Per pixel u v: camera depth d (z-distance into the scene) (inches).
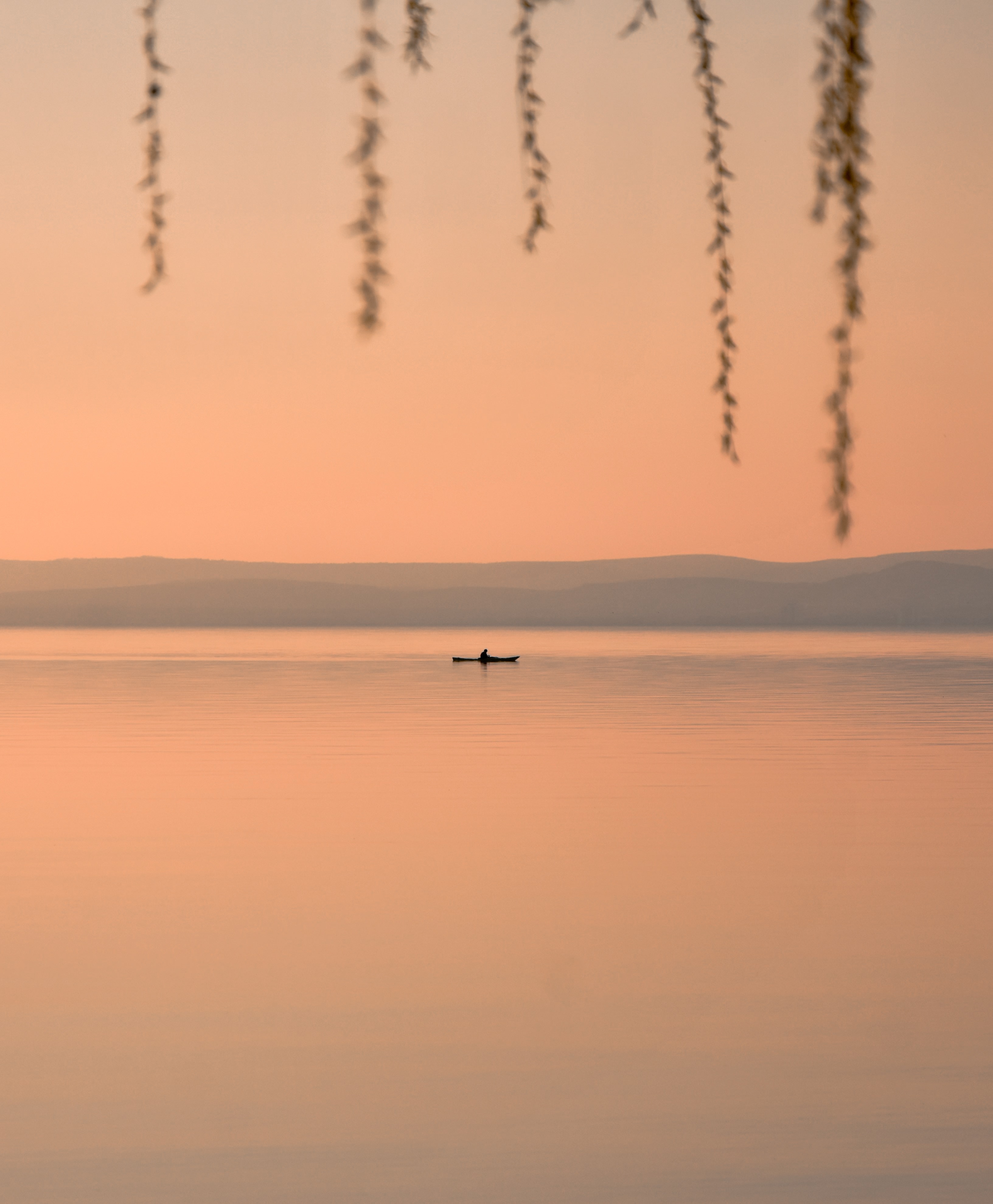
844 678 5054.1
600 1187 492.4
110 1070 609.3
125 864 1099.3
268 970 771.4
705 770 1838.1
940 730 2573.8
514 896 974.4
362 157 150.6
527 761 1974.7
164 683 4645.7
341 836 1247.5
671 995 725.3
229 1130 543.8
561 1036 657.6
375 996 721.0
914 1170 508.4
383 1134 539.5
